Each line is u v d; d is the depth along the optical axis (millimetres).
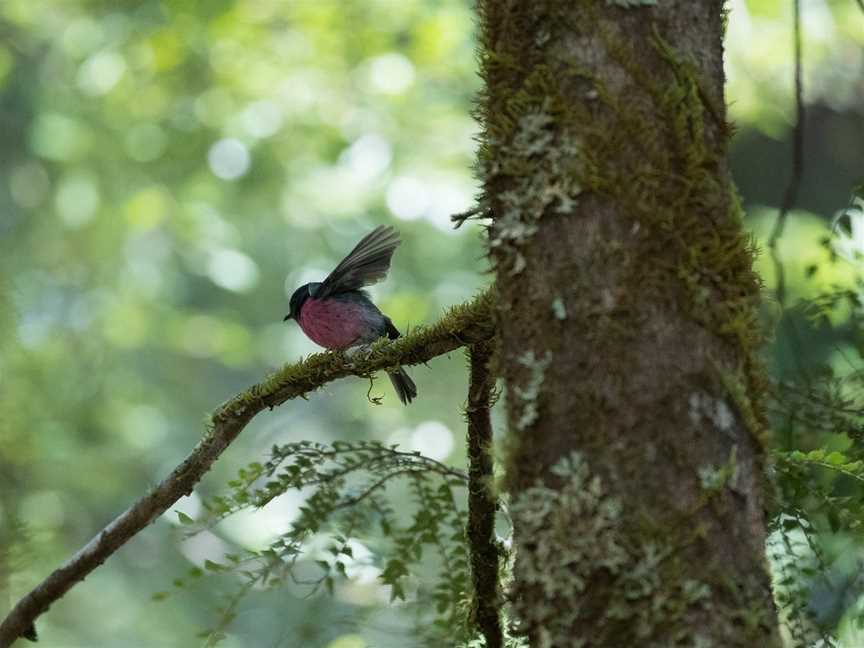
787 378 7254
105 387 23188
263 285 25328
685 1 4453
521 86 4465
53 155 22109
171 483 6355
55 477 20422
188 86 18516
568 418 4160
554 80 4379
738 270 4316
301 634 6828
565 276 4246
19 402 13328
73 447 21391
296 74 18203
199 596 18953
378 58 17562
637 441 4082
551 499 4137
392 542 7145
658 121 4305
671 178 4266
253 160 19984
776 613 4176
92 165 22469
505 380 4344
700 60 4422
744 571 4062
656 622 3963
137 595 22359
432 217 19531
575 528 4082
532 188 4359
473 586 6074
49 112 22391
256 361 27750
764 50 15727
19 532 8930
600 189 4254
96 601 21922
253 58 17750
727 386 4172
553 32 4422
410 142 19172
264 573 6227
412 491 6625
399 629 6957
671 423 4094
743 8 15062
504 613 6082
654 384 4117
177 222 21547
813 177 19844
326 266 24219
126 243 23703
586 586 4047
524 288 4324
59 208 22719
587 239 4246
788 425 6875
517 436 4234
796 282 10070
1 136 23266
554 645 4074
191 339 24578
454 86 18484
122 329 23656
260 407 6309
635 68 4332
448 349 5695
